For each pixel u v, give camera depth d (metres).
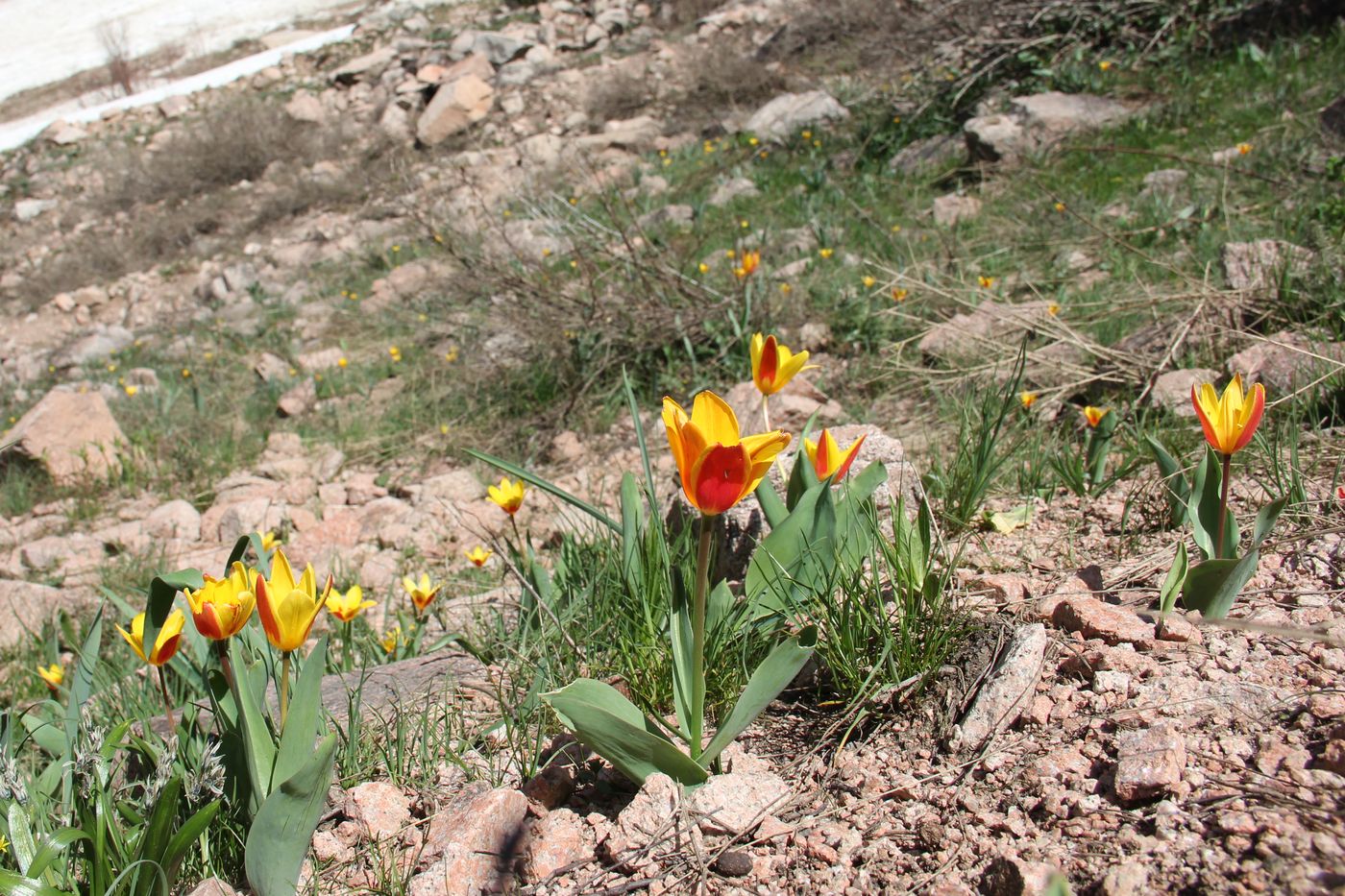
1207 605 2.29
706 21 15.37
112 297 13.19
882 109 10.66
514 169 12.58
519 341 6.88
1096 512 3.25
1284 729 1.88
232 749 2.14
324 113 15.89
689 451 1.75
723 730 2.07
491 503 5.47
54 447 7.29
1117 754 1.90
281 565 2.01
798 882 1.86
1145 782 1.78
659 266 6.59
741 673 2.49
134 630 2.36
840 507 2.62
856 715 2.30
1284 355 3.90
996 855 1.77
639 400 6.28
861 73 12.24
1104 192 7.11
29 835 1.93
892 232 7.40
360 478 6.44
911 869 1.81
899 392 5.29
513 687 2.78
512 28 16.56
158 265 13.66
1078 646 2.29
